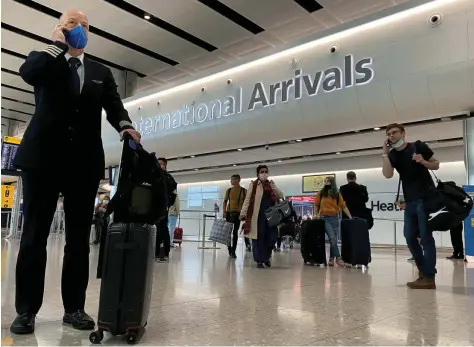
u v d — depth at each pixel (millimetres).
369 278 3994
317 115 8297
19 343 1592
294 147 12320
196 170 18453
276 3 8641
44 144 1837
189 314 2164
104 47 11148
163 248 5480
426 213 3400
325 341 1693
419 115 7141
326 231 5527
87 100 1959
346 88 7734
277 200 5238
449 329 1932
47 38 10789
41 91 1896
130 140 1846
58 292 2758
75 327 1839
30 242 1821
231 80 10023
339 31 7980
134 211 1764
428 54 6703
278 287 3232
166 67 12602
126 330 1606
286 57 8867
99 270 1772
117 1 8930
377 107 7434
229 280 3592
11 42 11039
